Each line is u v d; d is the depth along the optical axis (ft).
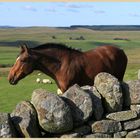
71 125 26.99
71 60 42.73
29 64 41.98
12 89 91.76
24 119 26.43
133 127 28.45
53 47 42.75
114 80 29.04
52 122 26.48
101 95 29.12
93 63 43.70
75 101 27.71
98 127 27.84
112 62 45.21
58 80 42.63
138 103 29.12
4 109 65.46
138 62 276.21
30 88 93.76
